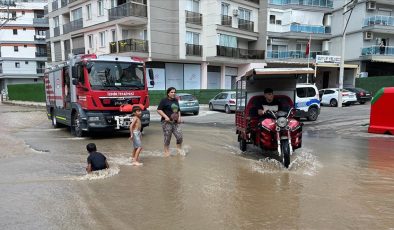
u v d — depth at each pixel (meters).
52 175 7.71
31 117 23.33
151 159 9.34
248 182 7.12
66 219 5.21
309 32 45.41
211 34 37.56
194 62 37.53
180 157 9.61
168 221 5.12
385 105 14.05
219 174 7.75
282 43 45.59
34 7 68.31
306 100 18.91
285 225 4.97
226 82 40.84
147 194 6.37
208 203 5.88
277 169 8.20
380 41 41.44
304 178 7.40
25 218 5.25
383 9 41.53
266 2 42.84
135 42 32.44
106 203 5.89
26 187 6.81
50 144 11.96
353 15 42.25
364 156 9.66
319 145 11.50
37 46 68.56
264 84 9.87
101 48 36.50
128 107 13.10
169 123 9.83
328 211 5.50
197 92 34.50
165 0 34.19
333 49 45.81
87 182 7.15
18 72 67.50
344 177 7.46
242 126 10.21
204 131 15.41
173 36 35.09
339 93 28.73
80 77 13.06
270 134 8.62
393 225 4.95
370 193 6.38
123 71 13.34
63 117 15.62
